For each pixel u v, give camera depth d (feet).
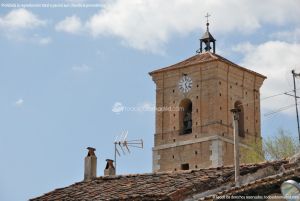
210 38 381.19
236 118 139.44
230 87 368.89
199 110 364.99
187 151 363.56
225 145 358.64
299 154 137.80
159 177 151.94
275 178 121.60
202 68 367.25
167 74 376.89
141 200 140.87
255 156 325.21
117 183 155.94
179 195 137.69
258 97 382.22
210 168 148.15
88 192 155.12
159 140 373.20
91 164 167.63
